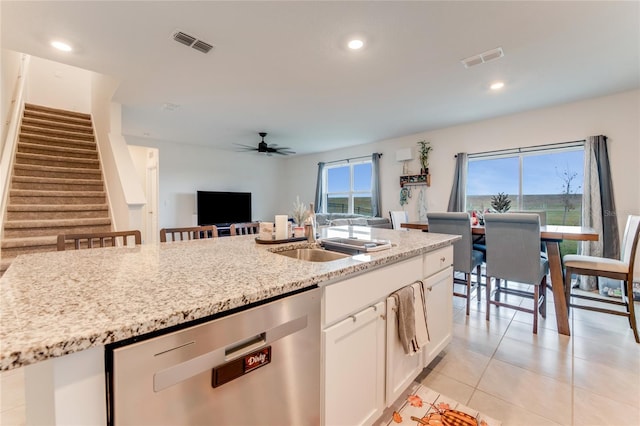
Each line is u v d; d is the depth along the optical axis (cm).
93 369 62
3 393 170
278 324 94
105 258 134
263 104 387
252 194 796
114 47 246
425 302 182
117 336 61
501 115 437
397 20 209
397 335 156
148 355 66
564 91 343
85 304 74
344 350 122
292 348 100
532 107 400
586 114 373
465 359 212
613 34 226
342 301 121
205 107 402
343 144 650
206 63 274
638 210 340
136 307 72
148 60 268
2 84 330
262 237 179
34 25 214
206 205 679
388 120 462
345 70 289
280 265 121
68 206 374
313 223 193
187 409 73
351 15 204
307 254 180
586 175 368
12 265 119
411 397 173
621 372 195
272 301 94
